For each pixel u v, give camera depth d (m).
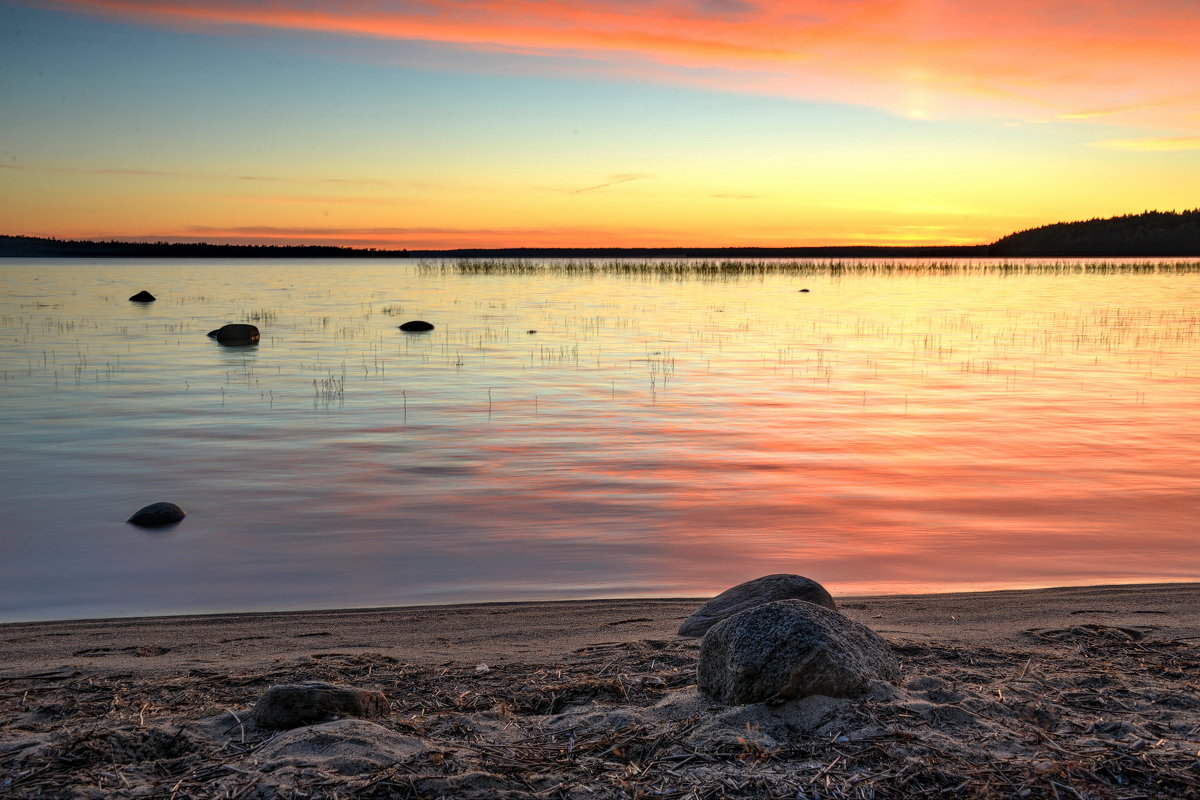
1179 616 7.46
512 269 114.19
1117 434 16.61
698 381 23.20
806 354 28.98
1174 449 15.30
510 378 23.72
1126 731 4.48
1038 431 16.91
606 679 5.66
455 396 20.89
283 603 8.58
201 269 136.62
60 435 16.50
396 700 5.39
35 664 6.45
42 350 29.52
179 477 13.50
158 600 8.69
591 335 34.91
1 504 12.08
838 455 14.93
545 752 4.34
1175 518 11.30
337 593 8.86
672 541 10.50
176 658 6.61
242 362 26.78
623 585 9.08
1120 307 49.16
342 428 17.17
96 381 23.00
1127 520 11.23
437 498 12.36
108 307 49.09
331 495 12.53
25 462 14.41
